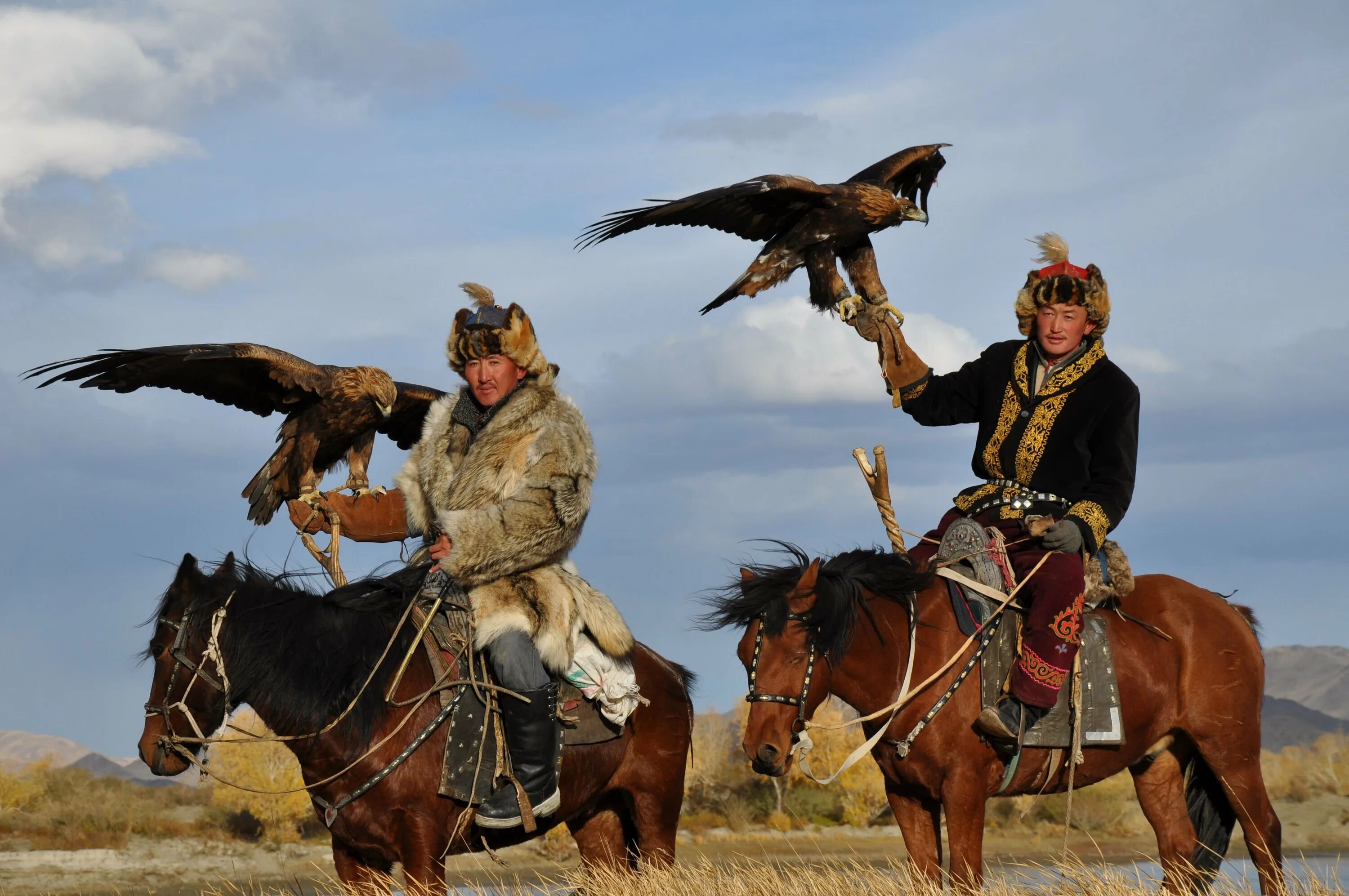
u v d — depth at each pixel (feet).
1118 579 29.17
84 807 161.07
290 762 154.92
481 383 27.14
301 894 28.37
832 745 124.47
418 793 26.07
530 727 26.78
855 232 29.32
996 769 28.09
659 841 30.68
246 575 26.81
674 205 27.37
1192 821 31.19
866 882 29.14
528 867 83.05
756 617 28.17
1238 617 31.19
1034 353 30.07
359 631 26.50
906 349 31.35
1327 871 29.48
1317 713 586.04
